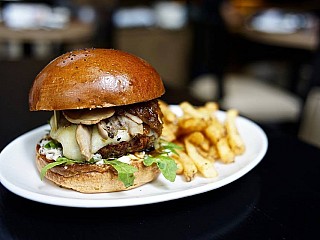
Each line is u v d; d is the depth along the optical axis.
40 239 0.20
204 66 0.78
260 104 0.64
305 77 0.76
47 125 0.33
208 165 0.26
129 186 0.23
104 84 0.22
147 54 1.10
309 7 1.10
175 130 0.31
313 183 0.26
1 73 0.54
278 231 0.21
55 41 0.77
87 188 0.23
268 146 0.32
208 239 0.20
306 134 0.57
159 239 0.20
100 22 0.84
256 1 1.17
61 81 0.23
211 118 0.32
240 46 0.93
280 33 0.75
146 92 0.24
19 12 0.85
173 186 0.25
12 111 0.40
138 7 1.19
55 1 1.05
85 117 0.23
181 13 1.11
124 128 0.24
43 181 0.25
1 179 0.24
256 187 0.25
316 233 0.20
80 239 0.20
